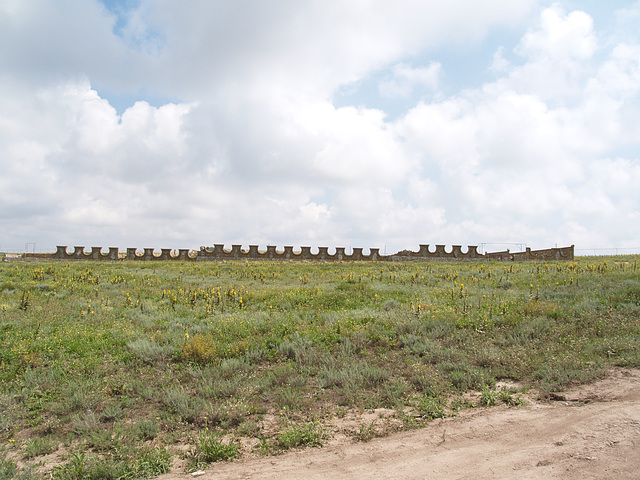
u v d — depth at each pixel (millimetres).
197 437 6809
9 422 7367
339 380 8883
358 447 6199
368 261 44188
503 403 7543
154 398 8359
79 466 5680
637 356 8906
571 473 4957
